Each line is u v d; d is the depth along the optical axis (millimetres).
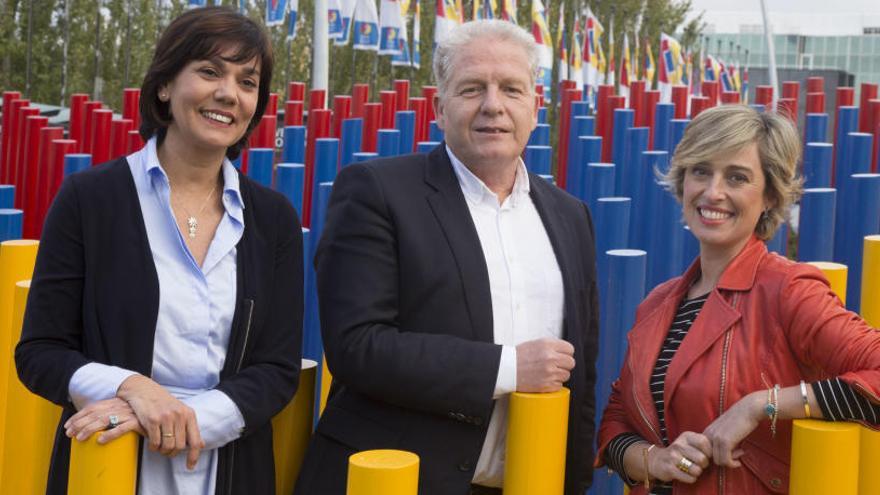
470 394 2941
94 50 21094
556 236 3258
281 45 21781
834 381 2686
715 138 2914
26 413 3852
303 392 3246
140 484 2912
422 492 3062
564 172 9633
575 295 3236
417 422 3086
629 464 3020
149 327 2875
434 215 3131
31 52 20609
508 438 2934
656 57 31781
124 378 2785
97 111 8398
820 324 2754
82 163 6680
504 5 16969
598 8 26609
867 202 5230
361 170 3180
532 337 3166
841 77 34500
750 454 2844
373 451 2711
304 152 8055
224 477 2969
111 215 2912
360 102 9359
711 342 2891
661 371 3000
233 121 2967
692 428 2902
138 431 2754
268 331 3035
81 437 2676
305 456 3225
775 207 2980
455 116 3146
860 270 5277
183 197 2996
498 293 3141
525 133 3184
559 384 2938
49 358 2838
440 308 3074
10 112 9883
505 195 3252
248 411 2904
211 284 2943
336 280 3104
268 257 3029
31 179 8258
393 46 16250
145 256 2898
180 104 2918
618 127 8008
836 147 8234
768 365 2830
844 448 2646
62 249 2891
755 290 2896
